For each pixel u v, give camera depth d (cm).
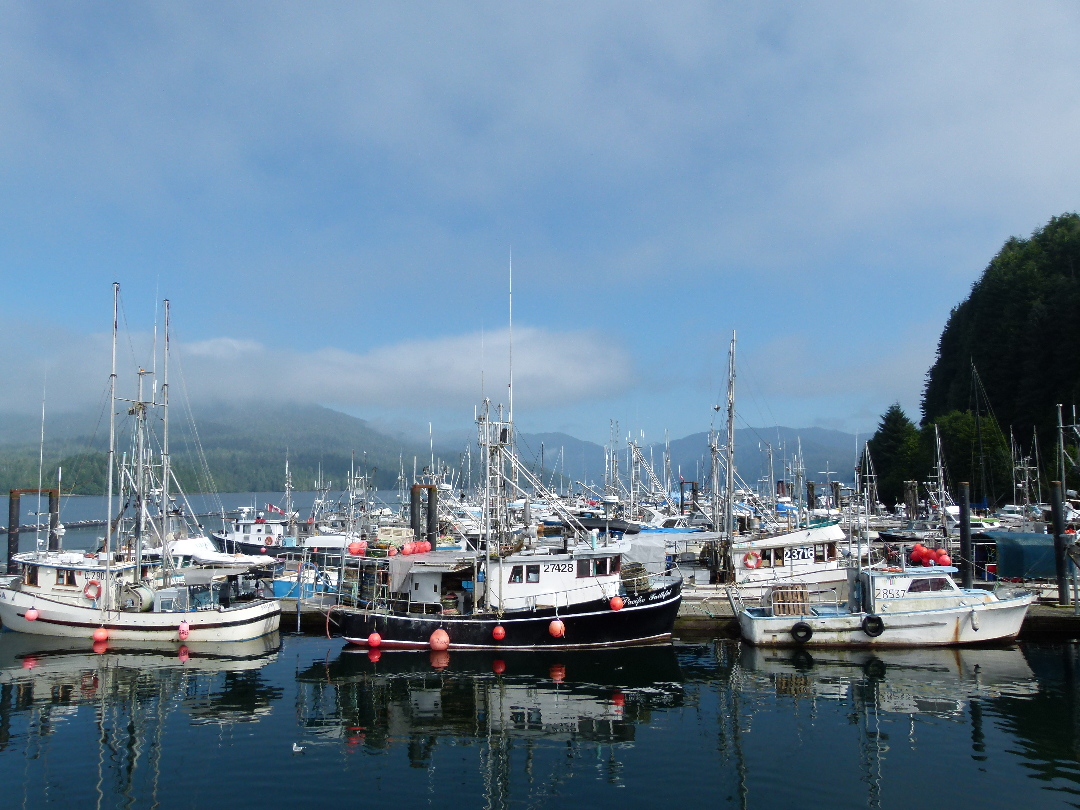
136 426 3600
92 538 7781
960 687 2445
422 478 6544
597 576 3078
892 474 9456
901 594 3000
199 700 2383
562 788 1714
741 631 3153
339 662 2833
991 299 10075
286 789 1711
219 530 8506
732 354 4209
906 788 1692
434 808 1616
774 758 1878
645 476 10200
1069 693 2369
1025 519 5569
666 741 2006
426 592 3144
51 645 3064
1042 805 1599
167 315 3759
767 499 6938
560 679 2606
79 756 1911
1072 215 10969
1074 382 7869
